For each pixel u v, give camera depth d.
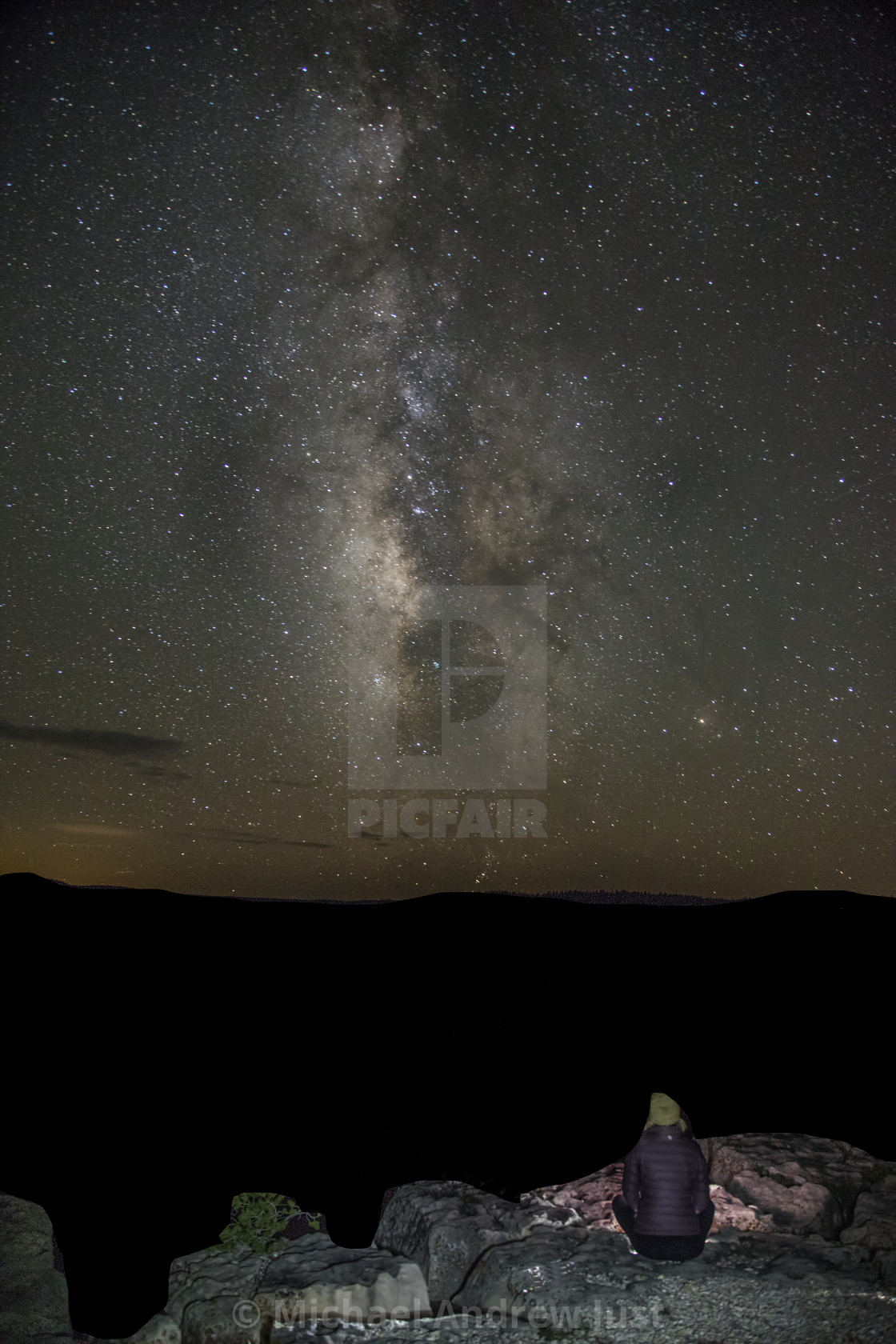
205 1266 3.09
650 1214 3.02
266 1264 3.12
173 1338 2.85
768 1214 3.25
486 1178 3.33
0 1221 3.26
